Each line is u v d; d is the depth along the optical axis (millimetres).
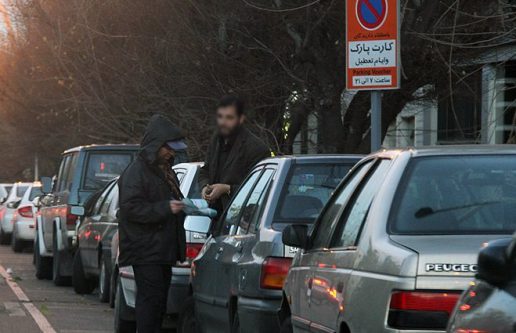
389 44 21547
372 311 11312
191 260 23344
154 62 40656
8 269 45625
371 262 11758
